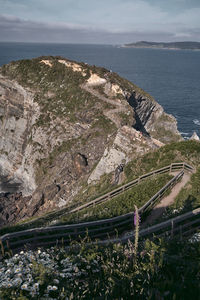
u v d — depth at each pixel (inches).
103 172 2090.3
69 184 2384.4
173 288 199.2
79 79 3240.7
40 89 3206.2
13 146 3260.3
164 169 919.0
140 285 210.7
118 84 3250.5
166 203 713.0
